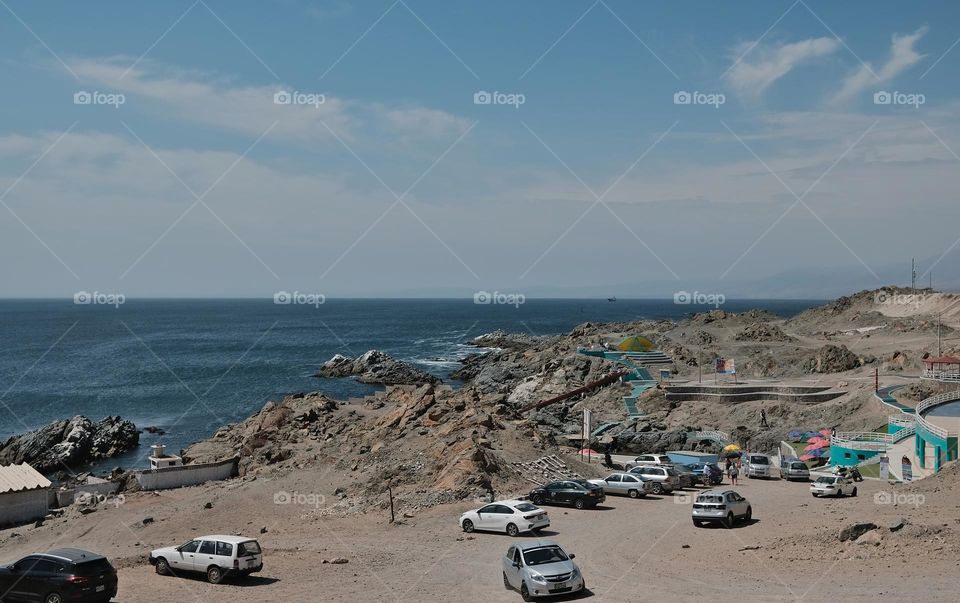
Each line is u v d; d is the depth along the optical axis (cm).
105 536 4250
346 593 2634
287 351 19712
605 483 4897
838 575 2567
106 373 15100
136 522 4506
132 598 2584
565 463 5447
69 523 4650
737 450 6950
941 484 4350
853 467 6075
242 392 13038
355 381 14550
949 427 5328
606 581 2691
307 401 9131
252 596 2611
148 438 9575
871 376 9200
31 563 2430
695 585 2578
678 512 4200
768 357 10894
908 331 13662
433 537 3662
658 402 9325
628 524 3847
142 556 3472
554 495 4397
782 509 4209
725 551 3119
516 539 3541
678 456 6266
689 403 9131
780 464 6425
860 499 4434
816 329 16962
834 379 9400
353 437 6550
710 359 11431
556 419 9369
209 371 15550
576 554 3172
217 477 6322
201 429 10069
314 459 6128
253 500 4884
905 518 3312
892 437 6172
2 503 4909
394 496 4641
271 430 7969
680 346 12238
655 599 2409
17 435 9575
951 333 12938
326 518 4341
